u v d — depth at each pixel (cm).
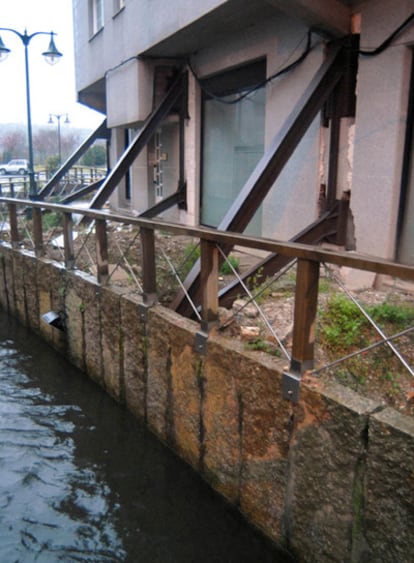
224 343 367
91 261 650
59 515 379
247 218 548
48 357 664
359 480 276
